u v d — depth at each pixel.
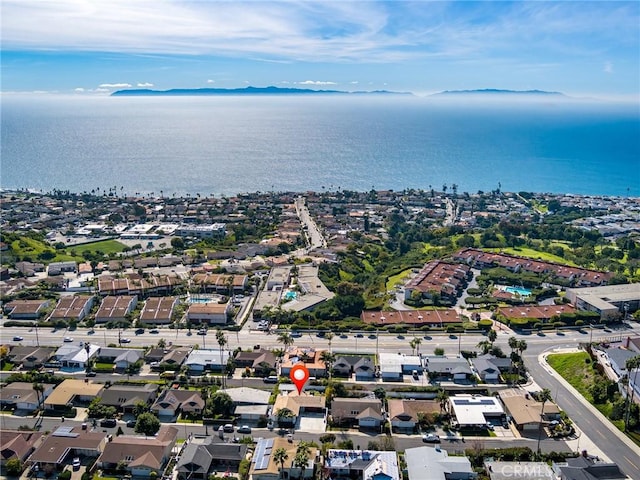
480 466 153.12
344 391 188.88
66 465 153.12
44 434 163.75
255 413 176.12
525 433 170.38
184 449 156.38
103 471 151.25
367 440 166.50
